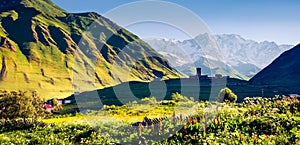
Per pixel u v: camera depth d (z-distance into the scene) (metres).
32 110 44.91
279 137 17.42
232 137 17.83
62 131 24.47
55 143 21.92
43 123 28.38
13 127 28.69
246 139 17.42
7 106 43.97
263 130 18.88
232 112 22.48
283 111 22.36
